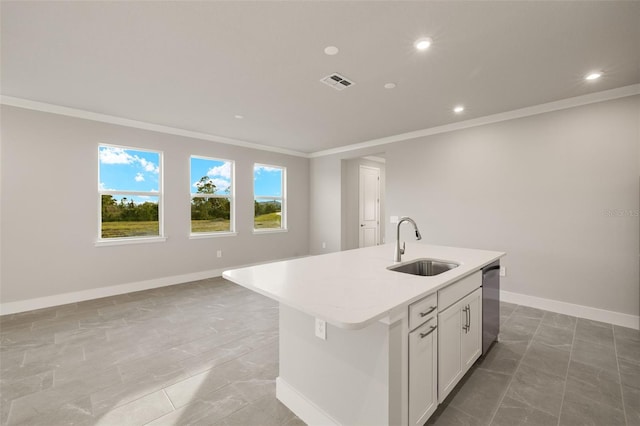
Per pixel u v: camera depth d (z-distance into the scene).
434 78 2.68
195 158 4.86
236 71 2.56
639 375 2.07
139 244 4.16
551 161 3.31
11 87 2.94
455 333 1.82
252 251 5.47
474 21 1.86
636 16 1.80
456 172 4.09
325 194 6.14
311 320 1.61
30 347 2.50
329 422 1.51
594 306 3.09
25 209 3.35
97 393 1.89
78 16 1.81
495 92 2.99
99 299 3.77
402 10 1.76
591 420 1.65
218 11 1.77
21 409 1.73
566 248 3.24
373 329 1.31
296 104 3.36
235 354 2.39
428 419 1.65
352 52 2.24
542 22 1.87
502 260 3.69
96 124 3.78
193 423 1.63
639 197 2.84
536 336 2.70
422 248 2.88
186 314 3.27
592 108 3.05
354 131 4.55
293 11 1.77
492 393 1.89
